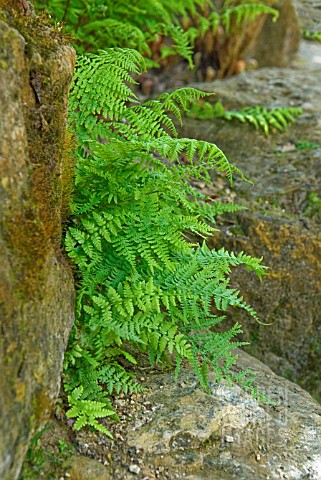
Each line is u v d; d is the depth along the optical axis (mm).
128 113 2430
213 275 2336
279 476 2041
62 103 1949
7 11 1769
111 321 2137
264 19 5707
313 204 3799
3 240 1613
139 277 2240
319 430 2316
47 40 1899
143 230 2248
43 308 1780
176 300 2418
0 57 1604
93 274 2250
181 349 2188
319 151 4273
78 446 1985
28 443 1682
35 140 1805
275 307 3582
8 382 1551
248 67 5895
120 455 1987
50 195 1914
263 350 3574
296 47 6504
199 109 4664
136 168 2291
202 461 2021
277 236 3580
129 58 2461
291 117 4648
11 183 1663
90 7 3492
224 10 5469
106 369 2197
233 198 3807
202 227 2340
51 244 1937
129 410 2166
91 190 2328
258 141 4438
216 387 2318
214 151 2186
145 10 3885
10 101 1646
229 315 3506
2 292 1556
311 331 3648
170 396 2244
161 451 2018
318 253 3600
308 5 8258
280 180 4004
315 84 5469
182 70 5461
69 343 2121
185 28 5363
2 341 1536
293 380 3609
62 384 2152
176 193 2297
